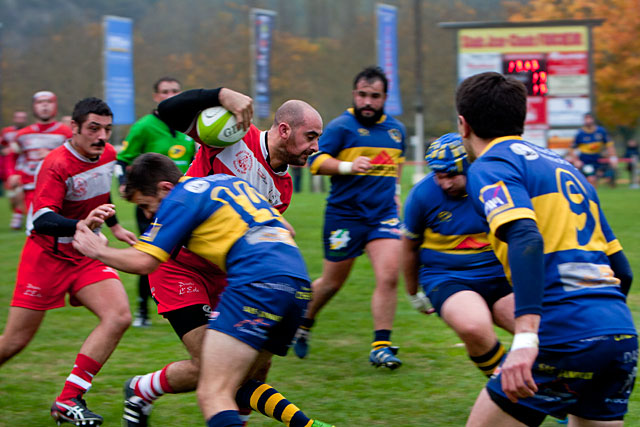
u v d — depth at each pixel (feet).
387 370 27.55
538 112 100.73
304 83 275.39
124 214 86.07
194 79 288.10
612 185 114.42
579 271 14.79
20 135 49.39
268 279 17.72
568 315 14.56
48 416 23.49
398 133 30.94
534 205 14.97
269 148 21.24
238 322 17.56
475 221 22.09
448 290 21.75
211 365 17.51
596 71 183.32
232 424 16.87
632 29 179.52
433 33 270.05
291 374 27.30
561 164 15.70
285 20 289.12
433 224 22.59
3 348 23.47
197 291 20.70
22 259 23.61
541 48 99.86
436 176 22.25
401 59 269.03
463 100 16.06
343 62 276.21
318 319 36.17
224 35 292.40
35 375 27.73
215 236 18.17
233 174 21.31
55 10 309.01
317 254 55.11
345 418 22.68
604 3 184.85
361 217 29.94
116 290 23.53
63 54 280.72
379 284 28.55
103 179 24.34
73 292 23.67
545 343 14.66
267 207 18.99
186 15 300.81
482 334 20.44
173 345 31.48
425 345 30.89
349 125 30.35
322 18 289.33
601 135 98.53
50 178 22.98
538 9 200.54
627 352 14.73
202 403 17.40
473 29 100.12
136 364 28.71
